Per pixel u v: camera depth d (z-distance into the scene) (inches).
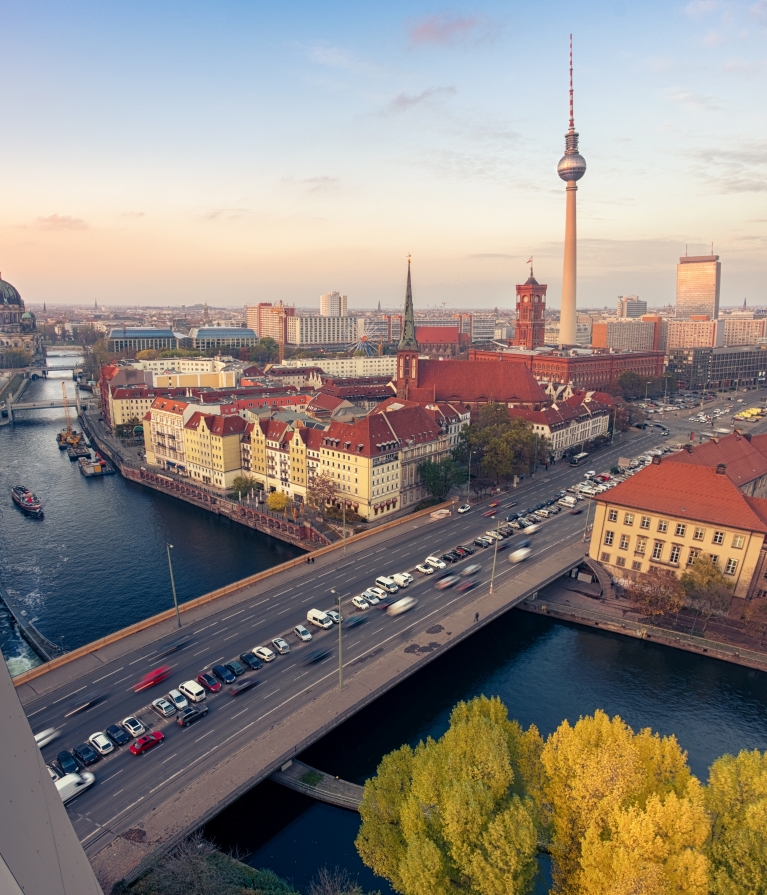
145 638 4008.4
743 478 5502.0
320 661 3767.2
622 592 5017.2
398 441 6702.8
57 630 4766.2
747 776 2222.0
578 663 4160.9
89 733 3139.8
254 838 2802.7
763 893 1895.9
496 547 4960.6
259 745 3061.0
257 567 5777.6
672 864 1877.5
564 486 7583.7
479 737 2249.0
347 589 4712.1
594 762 2158.0
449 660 4178.2
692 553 4744.1
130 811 2672.2
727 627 4429.1
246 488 7308.1
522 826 1974.7
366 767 3223.4
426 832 2092.8
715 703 3774.6
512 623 4648.1
